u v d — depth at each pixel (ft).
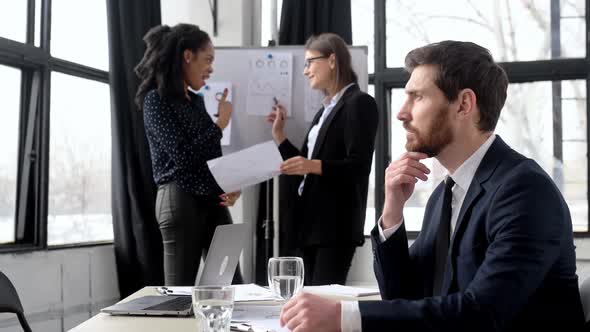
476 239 4.95
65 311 13.65
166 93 10.49
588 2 15.11
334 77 11.10
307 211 10.69
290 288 5.63
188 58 10.64
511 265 4.40
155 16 15.01
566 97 15.30
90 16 15.07
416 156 5.51
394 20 16.29
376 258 5.83
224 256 6.22
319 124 11.33
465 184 5.28
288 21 15.44
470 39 15.96
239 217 15.21
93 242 14.94
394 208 5.78
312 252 11.00
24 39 13.34
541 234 4.50
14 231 13.46
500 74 5.29
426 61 5.30
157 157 10.64
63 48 14.38
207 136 10.72
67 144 14.60
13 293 8.29
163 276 14.70
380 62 16.08
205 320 4.31
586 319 4.80
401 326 4.22
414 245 6.09
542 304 4.68
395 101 16.29
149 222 14.55
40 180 13.58
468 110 5.19
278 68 13.29
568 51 15.39
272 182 14.11
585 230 15.10
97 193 15.38
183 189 10.42
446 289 5.13
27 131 13.52
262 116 13.24
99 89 15.38
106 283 14.73
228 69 13.42
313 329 4.24
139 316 5.48
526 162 4.97
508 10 15.74
